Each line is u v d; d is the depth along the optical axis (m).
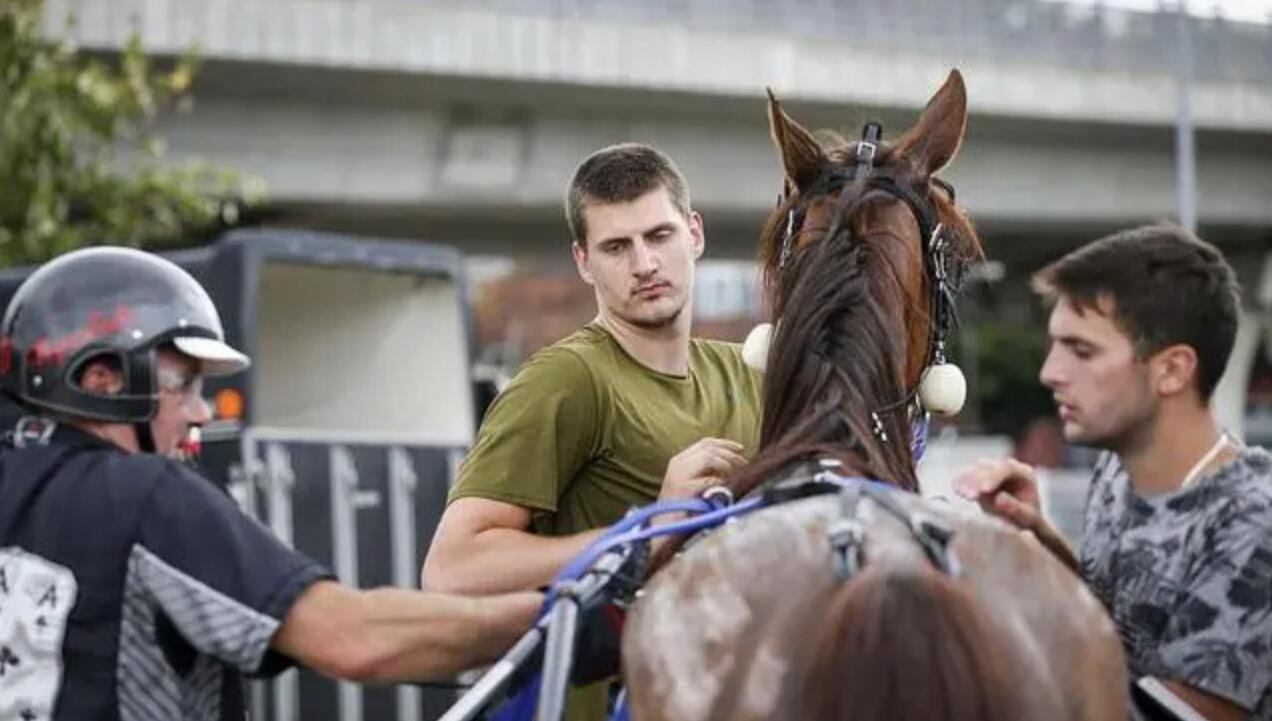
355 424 12.71
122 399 4.15
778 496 3.85
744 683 3.29
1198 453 4.45
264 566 3.99
